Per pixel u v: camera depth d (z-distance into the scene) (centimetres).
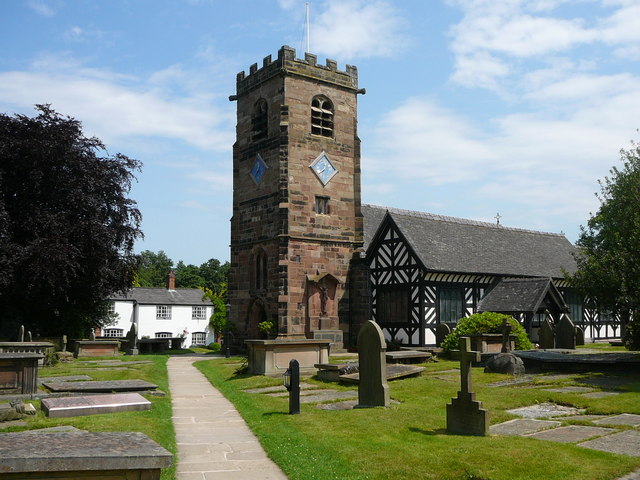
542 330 2847
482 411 993
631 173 2312
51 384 1562
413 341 3231
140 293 6469
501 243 4041
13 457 471
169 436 1022
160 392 1515
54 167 3175
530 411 1251
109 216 3462
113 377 1897
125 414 1188
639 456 857
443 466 812
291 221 3206
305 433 1025
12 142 3030
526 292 3353
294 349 2047
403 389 1540
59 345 2931
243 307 3438
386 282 3422
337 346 3244
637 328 2009
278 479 791
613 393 1439
